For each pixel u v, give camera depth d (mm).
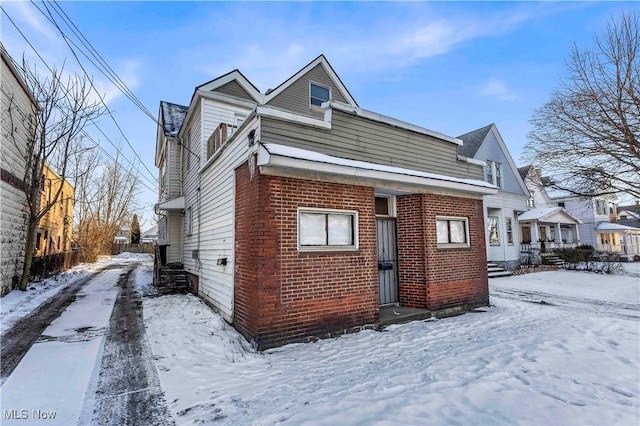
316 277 5805
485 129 18141
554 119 11008
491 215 17484
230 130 9125
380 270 7871
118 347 5355
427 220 7758
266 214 5355
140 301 9312
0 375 4246
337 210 6180
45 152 11742
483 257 8891
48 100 11266
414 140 7844
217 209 8008
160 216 16344
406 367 4363
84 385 3967
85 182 25156
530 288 12258
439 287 7754
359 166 5969
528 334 5945
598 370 4129
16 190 10531
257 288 5207
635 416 2986
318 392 3643
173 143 13883
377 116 7098
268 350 5137
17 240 10727
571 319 7211
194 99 10938
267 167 5434
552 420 2904
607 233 31875
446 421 2875
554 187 12117
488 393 3439
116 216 30766
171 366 4555
